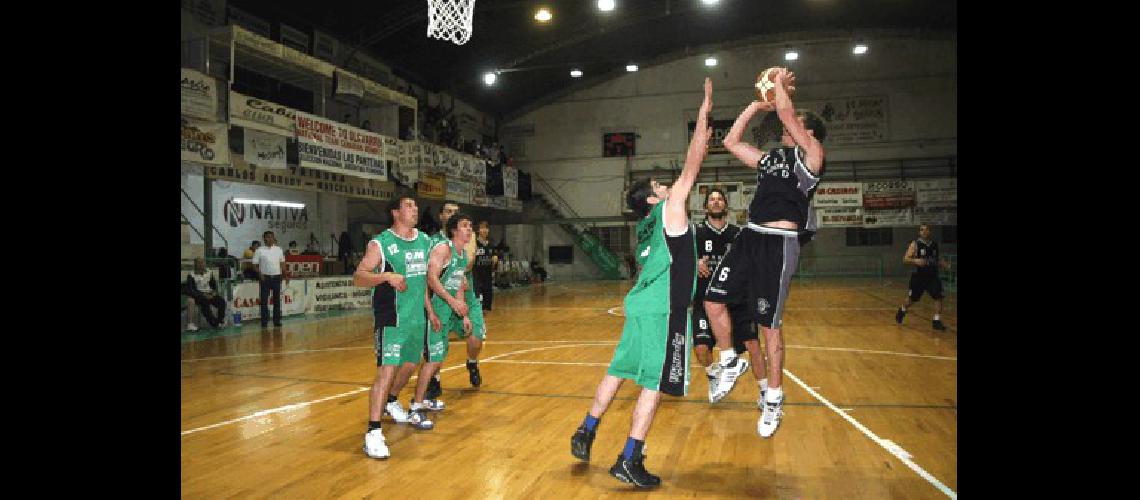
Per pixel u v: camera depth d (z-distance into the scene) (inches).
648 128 1120.2
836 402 193.9
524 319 486.6
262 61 545.6
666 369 123.4
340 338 385.1
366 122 658.8
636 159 1124.5
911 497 116.3
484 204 849.5
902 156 1043.9
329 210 737.0
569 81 1123.9
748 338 175.2
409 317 153.2
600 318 490.9
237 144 524.4
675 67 1108.5
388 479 131.9
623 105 1130.7
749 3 896.9
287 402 207.0
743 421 174.7
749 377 238.5
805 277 1067.9
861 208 984.9
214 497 121.7
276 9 645.3
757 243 144.9
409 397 212.4
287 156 545.3
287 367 277.9
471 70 935.0
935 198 967.0
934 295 381.1
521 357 300.7
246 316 475.5
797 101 1071.0
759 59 1078.4
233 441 161.0
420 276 157.5
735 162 1077.8
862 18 997.8
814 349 306.2
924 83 1038.4
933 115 1034.7
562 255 1144.8
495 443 157.8
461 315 172.2
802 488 122.3
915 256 382.3
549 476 132.6
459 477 132.6
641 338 125.9
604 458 144.6
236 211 610.9
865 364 262.8
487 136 1153.4
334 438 163.8
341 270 606.2
